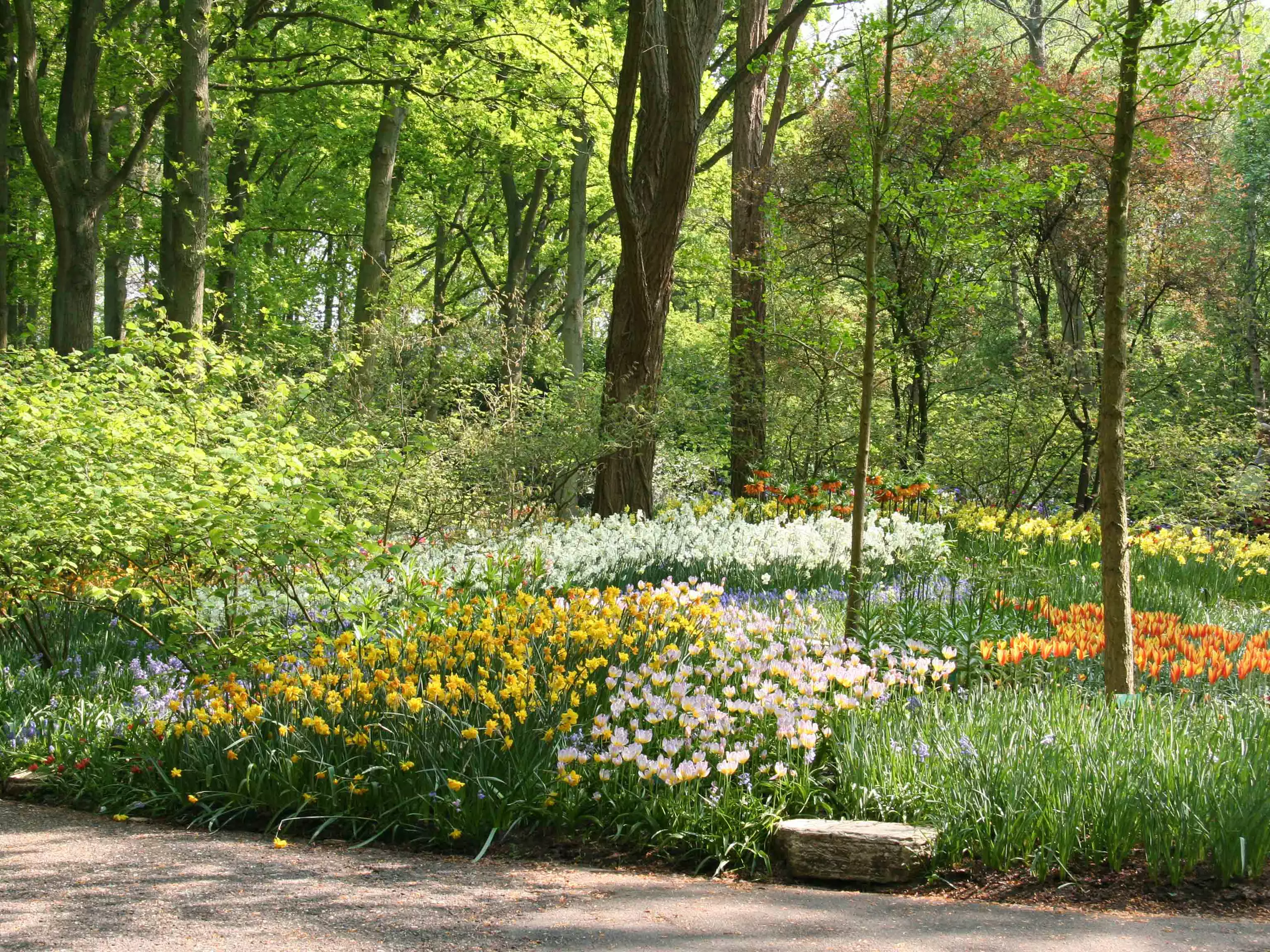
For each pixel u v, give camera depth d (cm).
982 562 813
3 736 608
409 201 2861
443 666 571
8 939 343
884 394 1652
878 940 351
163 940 344
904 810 462
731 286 1716
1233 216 2322
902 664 616
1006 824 428
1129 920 370
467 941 349
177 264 1366
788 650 644
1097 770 450
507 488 1245
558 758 485
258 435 708
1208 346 1698
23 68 1377
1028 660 652
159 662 682
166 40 1581
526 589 736
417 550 948
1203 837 411
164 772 535
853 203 1366
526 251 2667
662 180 1310
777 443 1673
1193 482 1427
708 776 495
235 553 601
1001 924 368
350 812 498
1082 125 586
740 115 1705
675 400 1459
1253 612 926
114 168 1884
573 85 1792
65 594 671
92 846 466
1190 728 505
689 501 1509
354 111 2072
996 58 1401
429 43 1758
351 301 2694
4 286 1634
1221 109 572
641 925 368
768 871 441
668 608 655
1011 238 1448
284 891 403
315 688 544
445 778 487
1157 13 547
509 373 1416
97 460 688
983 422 1504
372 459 930
